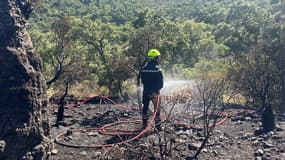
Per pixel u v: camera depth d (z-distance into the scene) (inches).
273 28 767.1
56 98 639.8
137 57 718.5
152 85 424.2
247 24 1250.0
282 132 443.8
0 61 255.3
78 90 727.7
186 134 414.3
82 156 353.1
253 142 406.9
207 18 2187.5
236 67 604.7
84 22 886.4
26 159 259.9
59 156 349.4
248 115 534.9
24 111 258.8
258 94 562.3
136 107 586.6
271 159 360.5
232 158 362.3
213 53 1120.2
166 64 860.0
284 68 573.3
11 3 273.9
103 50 878.4
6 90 253.9
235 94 617.0
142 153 341.4
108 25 1003.3
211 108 539.8
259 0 2453.2
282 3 1581.0
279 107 573.3
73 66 677.3
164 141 359.9
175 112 478.0
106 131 433.1
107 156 344.2
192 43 1190.3
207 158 358.3
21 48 269.1
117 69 741.3
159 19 897.5
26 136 259.3
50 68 677.3
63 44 655.1
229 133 442.0
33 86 268.8
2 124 250.5
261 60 575.5
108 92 762.8
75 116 517.7
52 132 426.3
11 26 266.2
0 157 246.5
